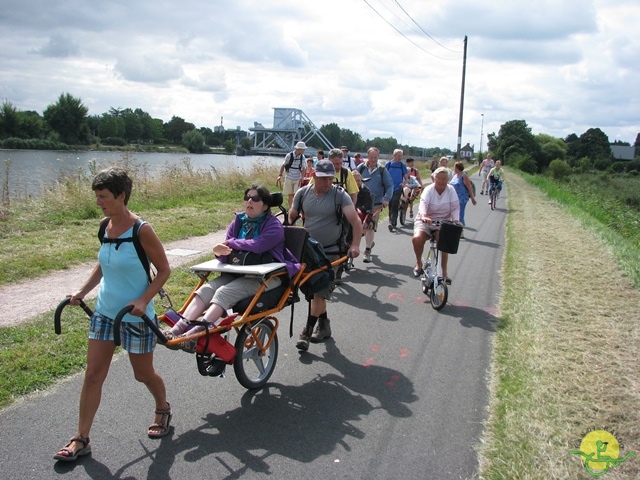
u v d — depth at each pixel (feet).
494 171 66.13
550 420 13.55
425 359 17.76
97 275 12.17
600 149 376.07
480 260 33.94
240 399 14.60
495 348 18.86
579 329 20.56
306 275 16.22
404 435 13.03
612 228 56.39
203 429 12.96
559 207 70.03
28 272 24.58
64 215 38.47
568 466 11.66
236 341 14.16
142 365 11.97
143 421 13.15
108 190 11.03
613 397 14.88
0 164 76.89
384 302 24.20
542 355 17.74
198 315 13.74
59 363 15.61
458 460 12.04
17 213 37.06
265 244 14.93
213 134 257.14
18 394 13.96
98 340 11.59
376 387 15.62
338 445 12.51
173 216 42.60
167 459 11.68
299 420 13.58
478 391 15.52
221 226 40.19
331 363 17.26
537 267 31.32
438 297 23.25
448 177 24.14
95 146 169.68
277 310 15.07
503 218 56.90
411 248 37.58
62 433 12.39
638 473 11.53
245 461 11.74
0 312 19.53
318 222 19.12
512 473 11.37
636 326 21.04
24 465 11.18
